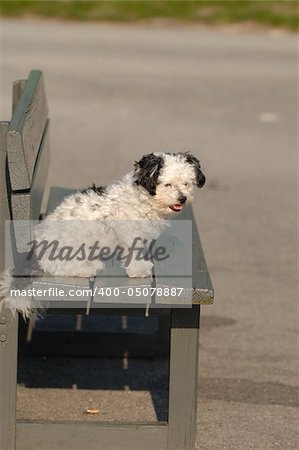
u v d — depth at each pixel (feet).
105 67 87.40
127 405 31.37
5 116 67.72
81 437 26.48
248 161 62.54
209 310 39.70
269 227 50.39
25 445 26.48
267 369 34.14
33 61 88.02
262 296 41.27
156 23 110.42
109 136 66.69
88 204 27.61
